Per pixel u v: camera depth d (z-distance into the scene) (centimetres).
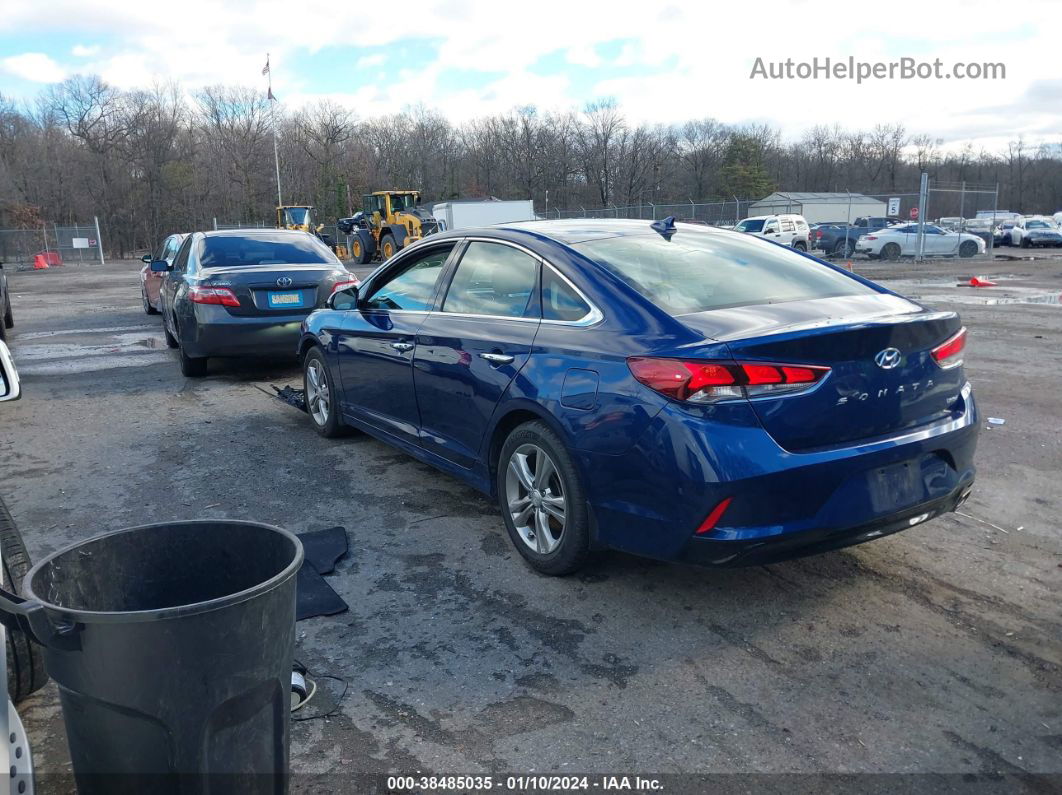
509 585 373
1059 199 8219
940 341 337
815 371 301
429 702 287
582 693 290
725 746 261
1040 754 254
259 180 6719
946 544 409
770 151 8931
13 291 2320
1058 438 580
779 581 372
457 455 432
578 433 337
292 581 194
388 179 7525
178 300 823
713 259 396
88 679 174
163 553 213
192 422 678
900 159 8769
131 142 6556
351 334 534
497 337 392
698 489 296
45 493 505
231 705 183
